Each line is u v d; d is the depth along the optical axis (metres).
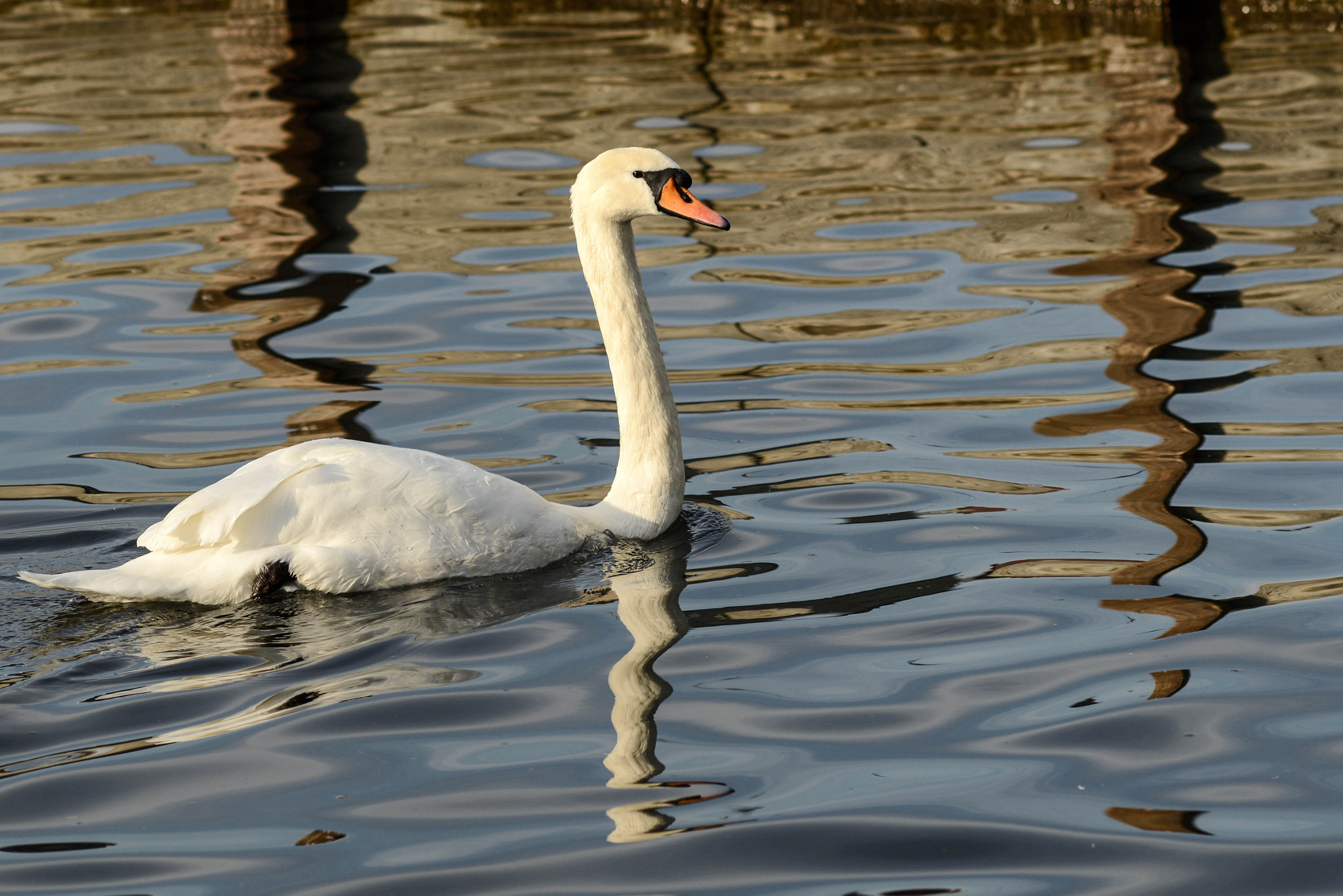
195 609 9.91
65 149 23.48
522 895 6.68
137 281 17.97
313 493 10.20
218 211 20.59
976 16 29.56
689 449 13.28
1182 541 10.70
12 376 15.10
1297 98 23.95
